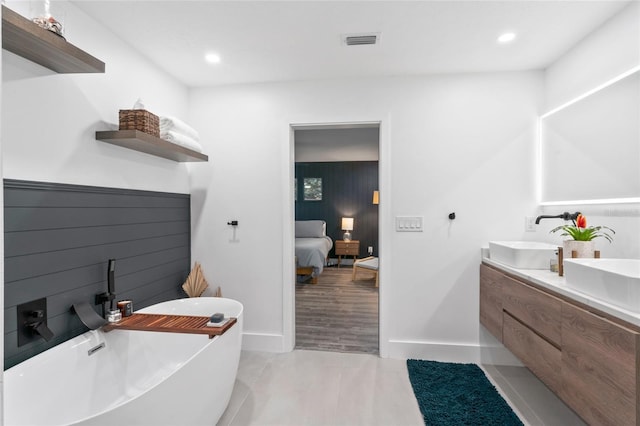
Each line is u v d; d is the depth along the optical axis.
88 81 1.78
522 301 1.90
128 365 1.85
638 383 1.12
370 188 7.18
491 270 2.30
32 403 1.37
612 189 1.80
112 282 1.85
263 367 2.43
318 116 2.65
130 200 2.10
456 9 1.74
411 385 2.18
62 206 1.63
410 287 2.57
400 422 1.81
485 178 2.50
